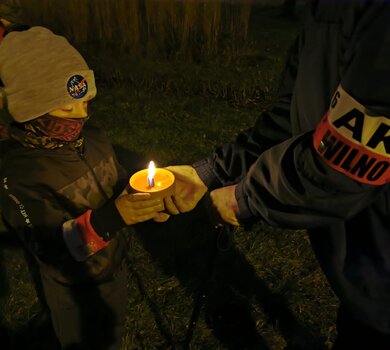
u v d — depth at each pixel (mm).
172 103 5066
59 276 1477
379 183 827
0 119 1372
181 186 1403
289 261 2758
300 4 9883
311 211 899
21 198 1349
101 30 6109
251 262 2740
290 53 1291
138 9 5914
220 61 6062
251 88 5328
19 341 2260
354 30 839
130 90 5379
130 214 1281
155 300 2482
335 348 1252
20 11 4273
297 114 1086
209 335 2295
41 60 1278
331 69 938
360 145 789
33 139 1378
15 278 2576
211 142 4184
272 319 2395
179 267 2705
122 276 1754
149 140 4215
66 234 1328
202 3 5914
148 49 6047
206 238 2916
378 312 1015
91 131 1713
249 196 1009
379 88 744
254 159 1344
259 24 8516
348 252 1007
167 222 3059
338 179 829
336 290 1065
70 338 1661
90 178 1543
